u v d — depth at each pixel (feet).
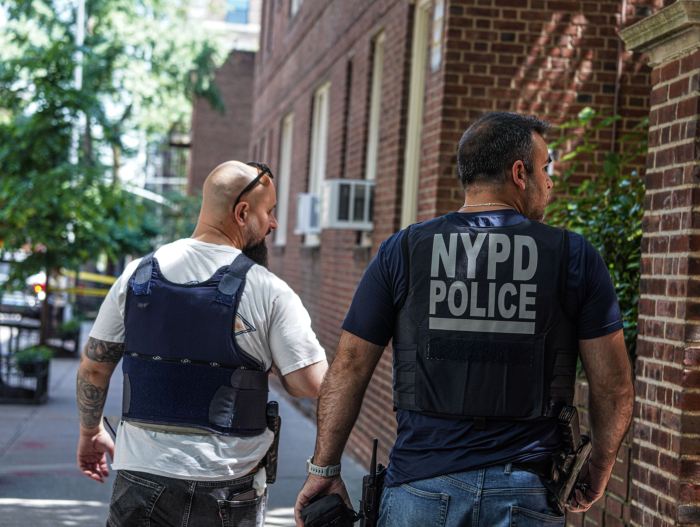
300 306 10.63
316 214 40.45
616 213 18.28
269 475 10.75
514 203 9.38
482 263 8.98
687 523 12.58
